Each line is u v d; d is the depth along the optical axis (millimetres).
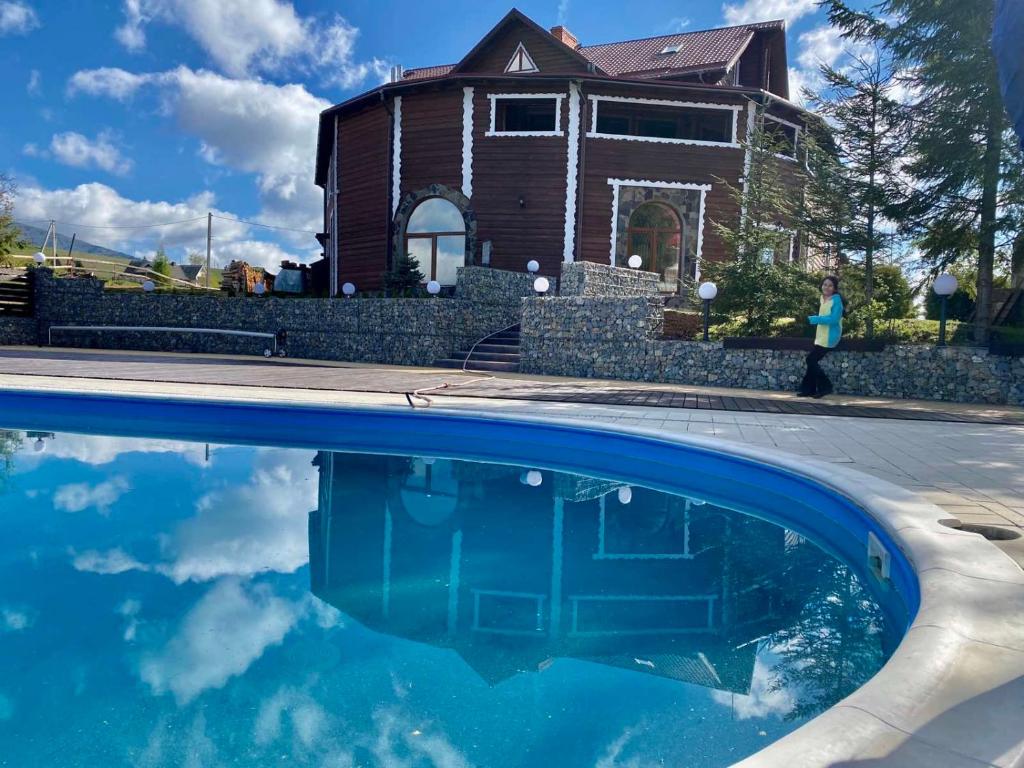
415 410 6973
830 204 11336
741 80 21250
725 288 12078
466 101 18172
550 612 2678
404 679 2096
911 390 9609
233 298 17234
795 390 10273
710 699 1941
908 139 10609
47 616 2525
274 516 4074
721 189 18094
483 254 18109
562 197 17812
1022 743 1224
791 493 4324
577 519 4160
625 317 11602
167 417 7672
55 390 7926
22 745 1697
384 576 3088
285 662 2188
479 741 1725
